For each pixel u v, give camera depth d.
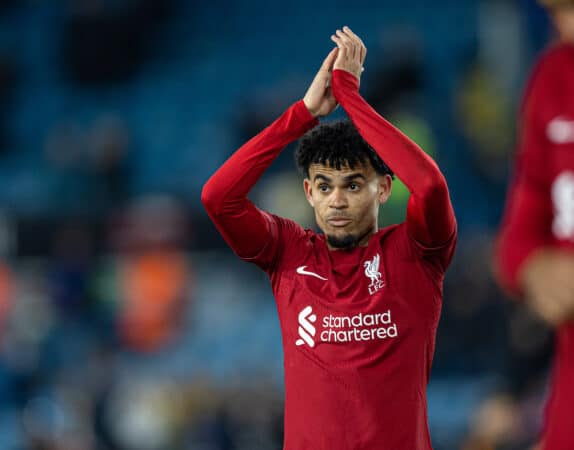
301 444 12.16
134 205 49.91
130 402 34.22
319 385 12.12
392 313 12.16
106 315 44.41
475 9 58.50
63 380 36.44
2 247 46.06
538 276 7.82
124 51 62.59
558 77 8.66
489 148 50.62
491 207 48.59
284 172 45.53
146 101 61.94
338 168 12.38
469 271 36.44
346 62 12.64
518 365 22.67
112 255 45.66
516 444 22.28
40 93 63.31
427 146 47.03
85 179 53.94
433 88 54.84
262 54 63.62
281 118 12.87
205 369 38.81
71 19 62.44
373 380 12.00
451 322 35.41
